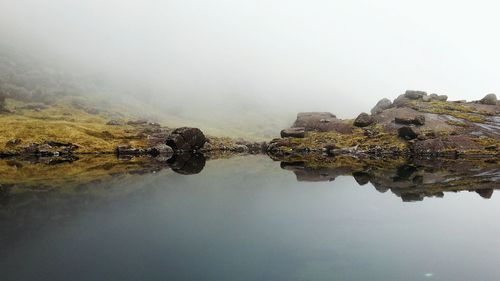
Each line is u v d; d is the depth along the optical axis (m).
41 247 26.69
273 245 26.89
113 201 42.53
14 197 44.25
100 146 127.38
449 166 74.94
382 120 126.56
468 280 20.59
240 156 114.94
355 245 26.61
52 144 122.38
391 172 66.19
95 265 23.38
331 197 44.16
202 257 24.67
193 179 60.78
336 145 117.81
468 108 126.62
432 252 24.94
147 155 118.88
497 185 50.62
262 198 44.34
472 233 29.09
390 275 21.33
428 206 38.47
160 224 32.66
